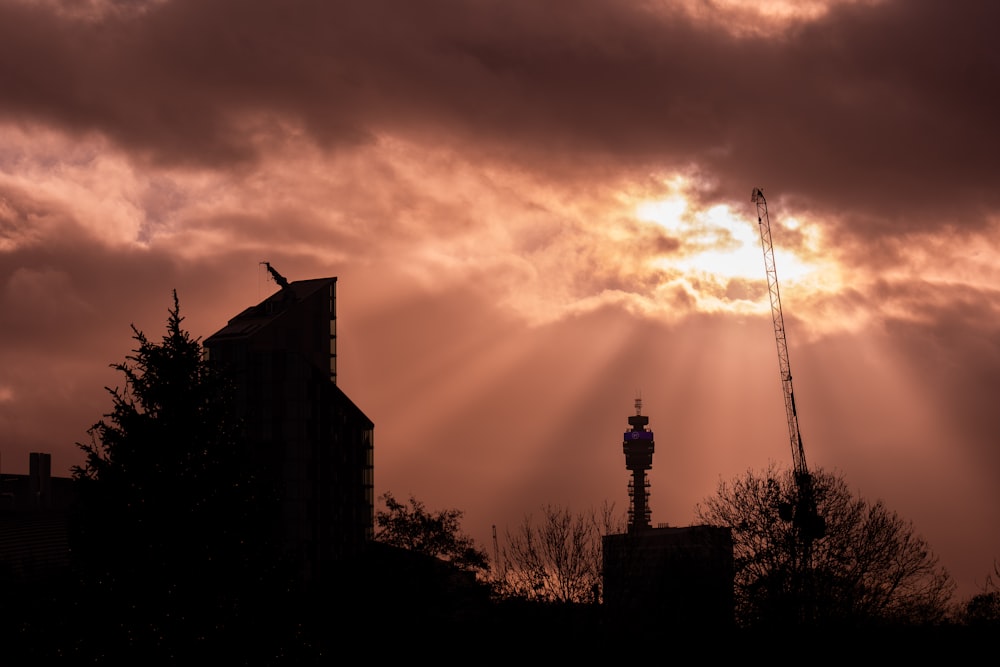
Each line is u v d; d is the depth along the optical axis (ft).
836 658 278.26
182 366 219.82
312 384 636.07
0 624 212.02
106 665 201.46
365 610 311.47
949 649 295.48
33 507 438.81
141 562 205.16
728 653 286.87
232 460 219.61
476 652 319.27
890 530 300.20
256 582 214.28
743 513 304.50
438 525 327.67
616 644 302.45
